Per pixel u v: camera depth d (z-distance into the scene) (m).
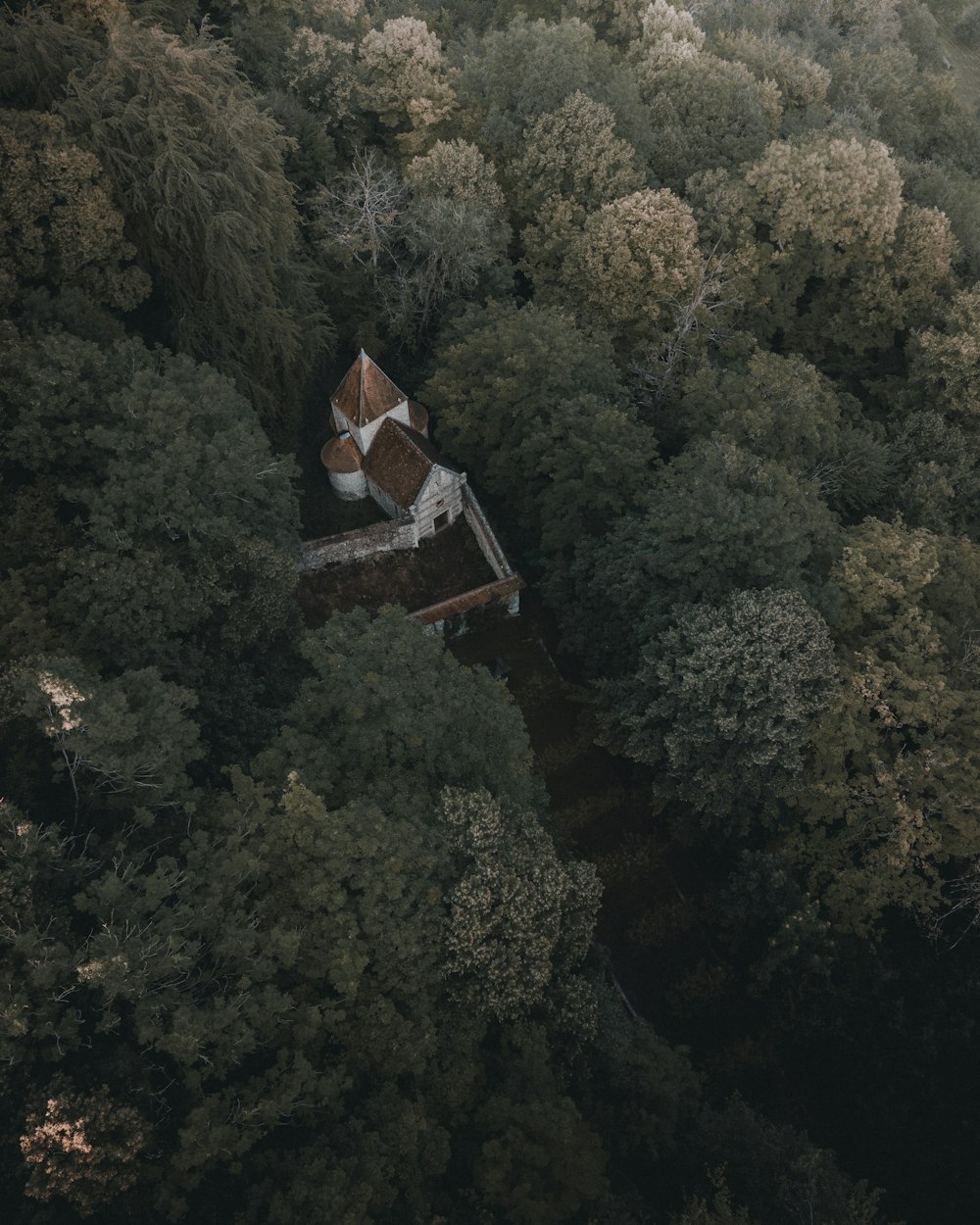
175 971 26.23
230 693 38.28
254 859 28.14
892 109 86.44
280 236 48.75
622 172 60.12
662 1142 31.81
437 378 54.41
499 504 58.94
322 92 62.81
